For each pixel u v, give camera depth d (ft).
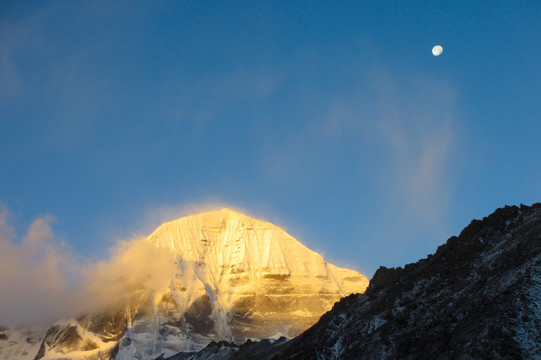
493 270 404.77
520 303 350.64
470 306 387.14
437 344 378.53
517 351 324.80
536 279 361.51
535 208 450.30
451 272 444.55
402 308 444.96
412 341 401.70
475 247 447.83
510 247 414.82
